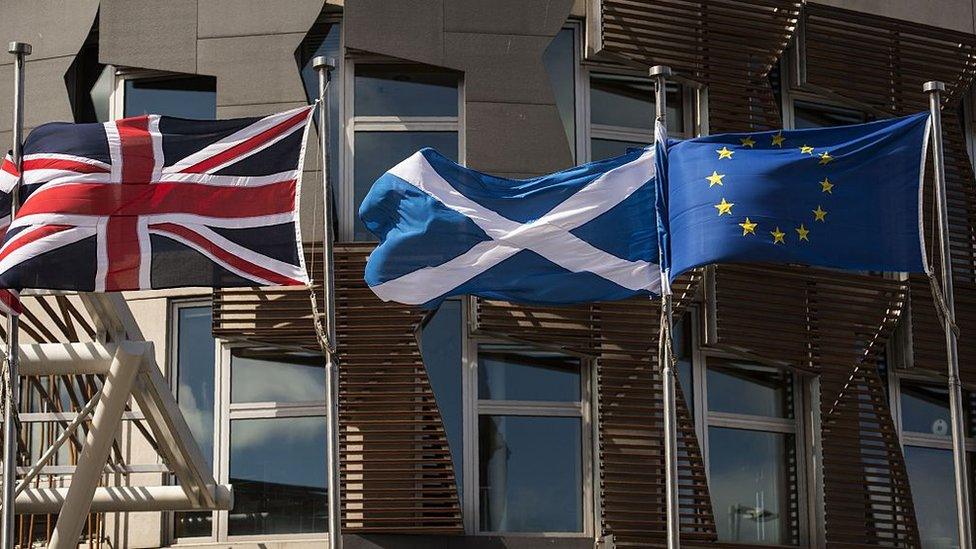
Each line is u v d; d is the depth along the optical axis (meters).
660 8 24.75
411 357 22.89
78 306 24.50
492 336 23.23
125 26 24.14
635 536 22.98
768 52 24.67
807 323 24.16
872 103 25.41
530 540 22.69
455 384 23.33
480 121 23.62
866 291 24.66
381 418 22.80
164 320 23.98
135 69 24.50
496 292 19.94
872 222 19.48
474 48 23.84
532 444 23.36
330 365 19.08
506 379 23.48
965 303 25.33
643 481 23.12
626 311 23.53
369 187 23.80
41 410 24.23
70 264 19.23
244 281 19.20
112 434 19.77
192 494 21.56
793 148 19.70
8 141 24.47
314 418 23.41
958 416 19.16
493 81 23.78
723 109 24.39
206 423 23.66
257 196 19.53
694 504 23.14
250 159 19.64
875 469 24.70
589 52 24.28
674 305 23.53
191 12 24.09
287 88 23.70
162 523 23.45
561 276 19.97
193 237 19.38
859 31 25.19
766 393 24.47
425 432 22.70
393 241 20.03
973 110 26.39
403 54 23.70
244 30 23.95
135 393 20.25
